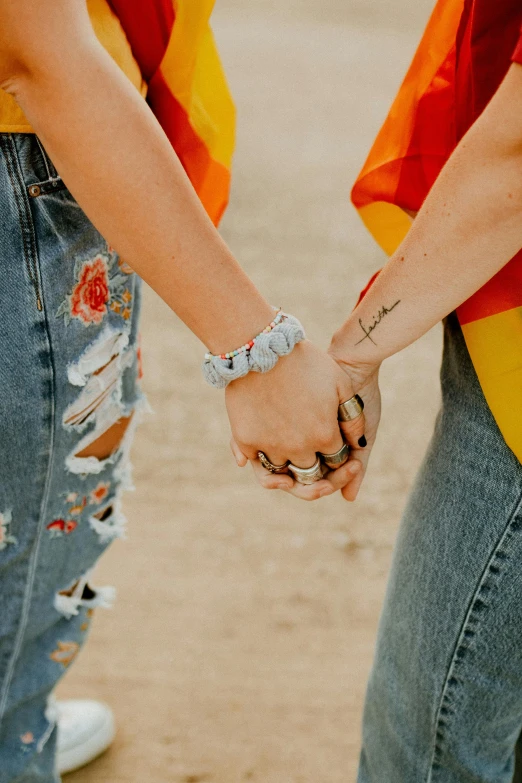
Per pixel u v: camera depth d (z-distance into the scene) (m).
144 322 3.22
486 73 0.92
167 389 2.80
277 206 4.35
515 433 0.93
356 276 3.60
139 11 1.00
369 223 1.19
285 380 0.99
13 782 1.28
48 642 1.25
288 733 1.67
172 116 1.12
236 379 1.00
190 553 2.11
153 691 1.75
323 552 2.13
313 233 4.03
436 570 1.03
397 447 2.55
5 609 1.14
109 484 1.19
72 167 0.86
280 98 6.47
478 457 0.97
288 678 1.79
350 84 7.02
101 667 1.80
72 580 1.21
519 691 1.04
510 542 0.96
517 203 0.84
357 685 1.78
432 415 2.71
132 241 0.89
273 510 2.27
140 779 1.58
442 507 1.02
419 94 1.06
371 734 1.20
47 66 0.81
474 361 0.95
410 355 3.05
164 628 1.90
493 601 0.99
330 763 1.62
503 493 0.96
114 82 0.84
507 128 0.81
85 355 1.02
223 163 1.21
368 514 2.26
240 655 1.84
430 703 1.08
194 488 2.35
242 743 1.65
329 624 1.92
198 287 0.92
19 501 1.05
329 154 5.20
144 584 2.02
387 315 0.98
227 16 10.20
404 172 1.10
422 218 0.91
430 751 1.11
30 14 0.79
